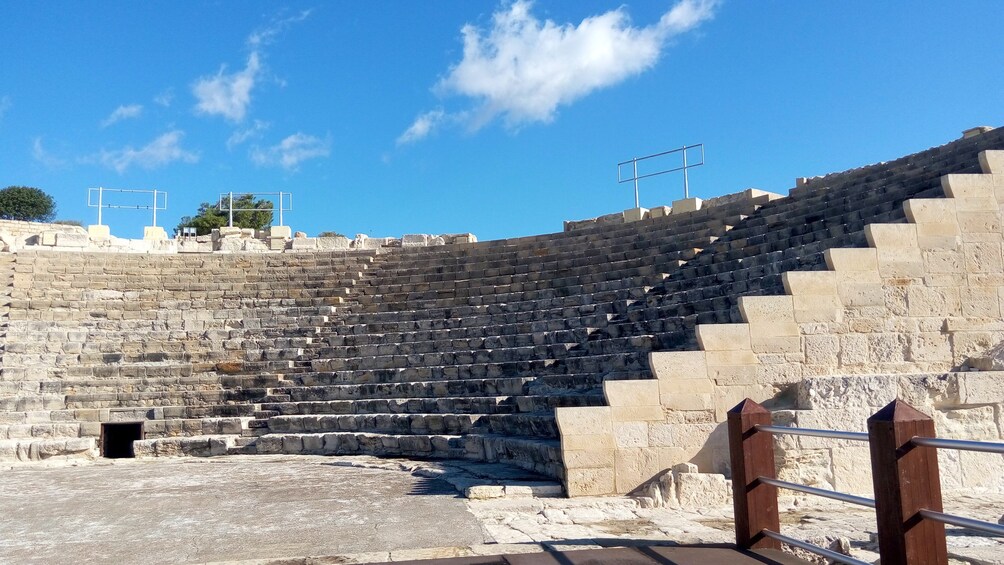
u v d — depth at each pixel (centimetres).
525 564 613
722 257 1758
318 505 959
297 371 1866
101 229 2741
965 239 1148
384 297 2228
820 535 731
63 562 694
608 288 1875
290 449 1588
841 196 1752
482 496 968
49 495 1108
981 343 1123
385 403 1619
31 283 2288
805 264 1324
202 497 1053
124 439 1758
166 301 2275
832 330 1091
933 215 1150
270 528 820
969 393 1046
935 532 455
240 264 2567
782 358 1070
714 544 671
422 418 1482
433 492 1031
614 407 1009
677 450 1013
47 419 1686
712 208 2147
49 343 1950
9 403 1705
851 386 1026
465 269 2355
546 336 1625
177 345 1981
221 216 5794
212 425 1678
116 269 2453
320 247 2750
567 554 642
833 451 1006
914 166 1675
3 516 941
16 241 2616
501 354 1630
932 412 1042
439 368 1655
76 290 2277
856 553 670
